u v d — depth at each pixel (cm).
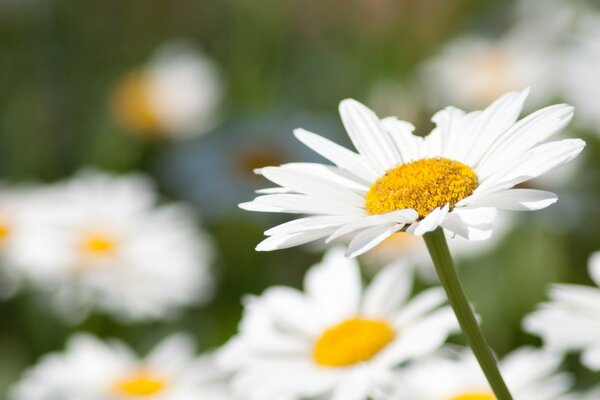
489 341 82
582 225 85
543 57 103
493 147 54
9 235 86
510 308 82
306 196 54
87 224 87
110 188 91
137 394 74
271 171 55
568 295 61
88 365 76
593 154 88
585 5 105
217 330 87
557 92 99
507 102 55
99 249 86
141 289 85
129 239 87
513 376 62
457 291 53
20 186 99
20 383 81
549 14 106
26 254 85
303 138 57
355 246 52
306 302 64
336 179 56
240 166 104
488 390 62
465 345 78
